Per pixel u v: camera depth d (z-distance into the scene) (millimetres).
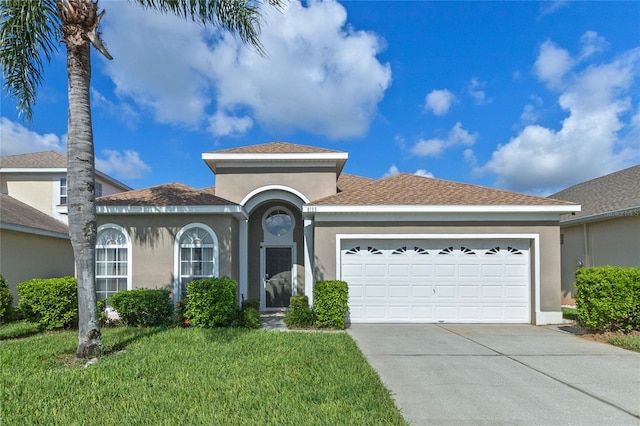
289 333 9945
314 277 12664
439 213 12273
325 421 4703
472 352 8430
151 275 12133
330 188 14500
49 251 16375
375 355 8133
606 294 9891
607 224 14844
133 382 6055
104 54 8008
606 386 6273
